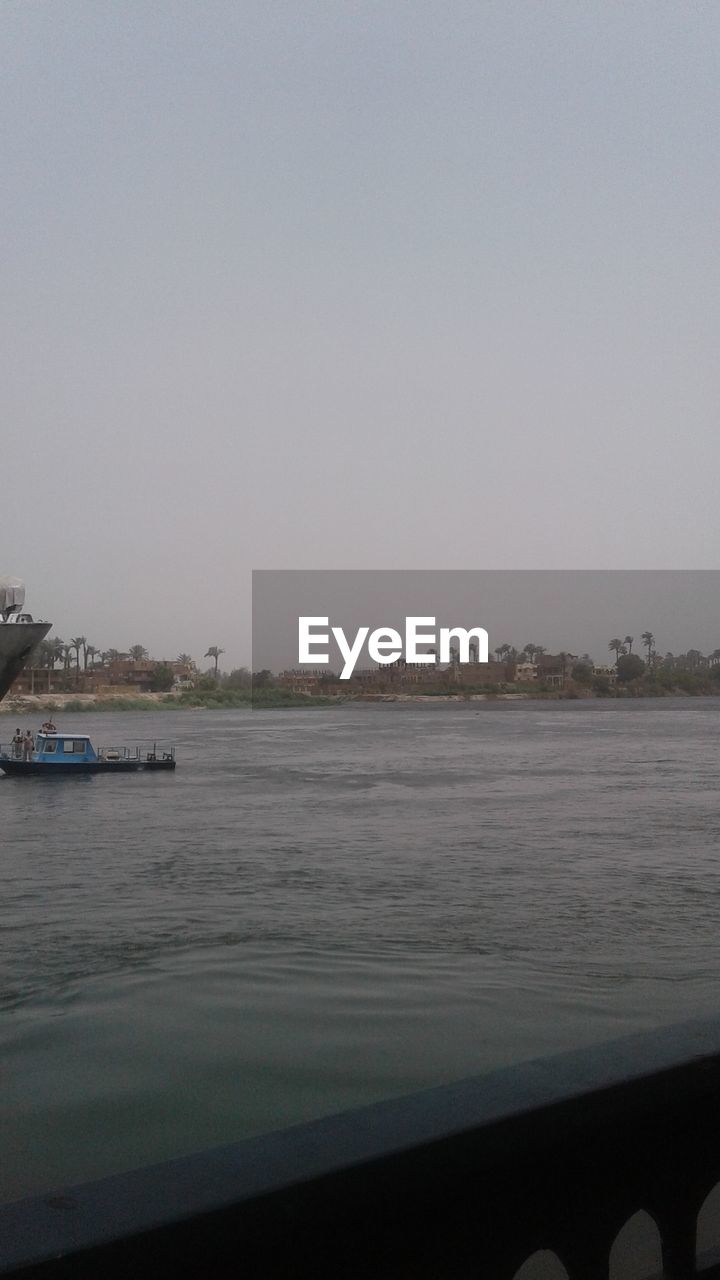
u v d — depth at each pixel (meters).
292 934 17.53
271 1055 12.06
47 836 30.27
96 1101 10.71
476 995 14.23
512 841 27.69
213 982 14.88
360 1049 12.33
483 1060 11.88
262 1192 1.13
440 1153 1.26
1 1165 9.41
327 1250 1.22
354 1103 10.82
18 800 40.34
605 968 15.38
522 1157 1.34
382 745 74.25
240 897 20.69
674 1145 1.52
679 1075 1.47
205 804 38.16
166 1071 11.55
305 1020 13.32
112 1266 1.04
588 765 54.25
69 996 14.34
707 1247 1.62
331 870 23.64
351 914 19.00
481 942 16.88
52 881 22.73
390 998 14.16
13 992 14.55
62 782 48.09
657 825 30.45
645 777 46.66
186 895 20.98
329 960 15.95
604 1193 1.45
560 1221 1.41
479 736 86.06
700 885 21.22
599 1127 1.40
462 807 35.88
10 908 19.88
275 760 60.06
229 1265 1.14
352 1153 1.22
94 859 25.86
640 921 18.12
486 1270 1.35
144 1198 1.11
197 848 27.47
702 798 37.66
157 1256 1.07
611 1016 13.41
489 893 20.72
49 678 161.12
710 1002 13.83
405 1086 11.18
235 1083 11.23
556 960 15.81
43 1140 9.91
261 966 15.64
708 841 27.17
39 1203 1.11
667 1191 1.52
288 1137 1.27
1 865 25.05
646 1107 1.44
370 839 28.52
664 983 14.66
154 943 17.14
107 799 40.53
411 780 46.72
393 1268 1.27
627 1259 1.88
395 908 19.47
